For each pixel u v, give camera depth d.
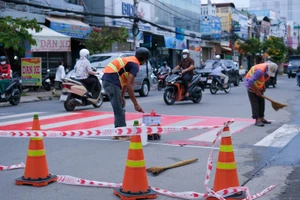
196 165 6.57
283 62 66.69
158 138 8.55
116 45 29.58
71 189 5.37
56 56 25.70
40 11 23.77
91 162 6.73
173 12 39.09
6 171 6.21
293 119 11.58
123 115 8.30
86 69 13.04
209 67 26.41
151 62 36.62
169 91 15.16
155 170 6.04
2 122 10.73
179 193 5.05
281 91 22.80
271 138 8.77
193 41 43.97
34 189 5.36
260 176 6.03
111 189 5.36
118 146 7.91
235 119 11.48
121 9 29.80
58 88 22.44
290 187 5.52
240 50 57.06
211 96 19.38
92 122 10.66
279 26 80.88
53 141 8.36
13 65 22.70
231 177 4.91
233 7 56.69
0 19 19.00
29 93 20.42
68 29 24.55
